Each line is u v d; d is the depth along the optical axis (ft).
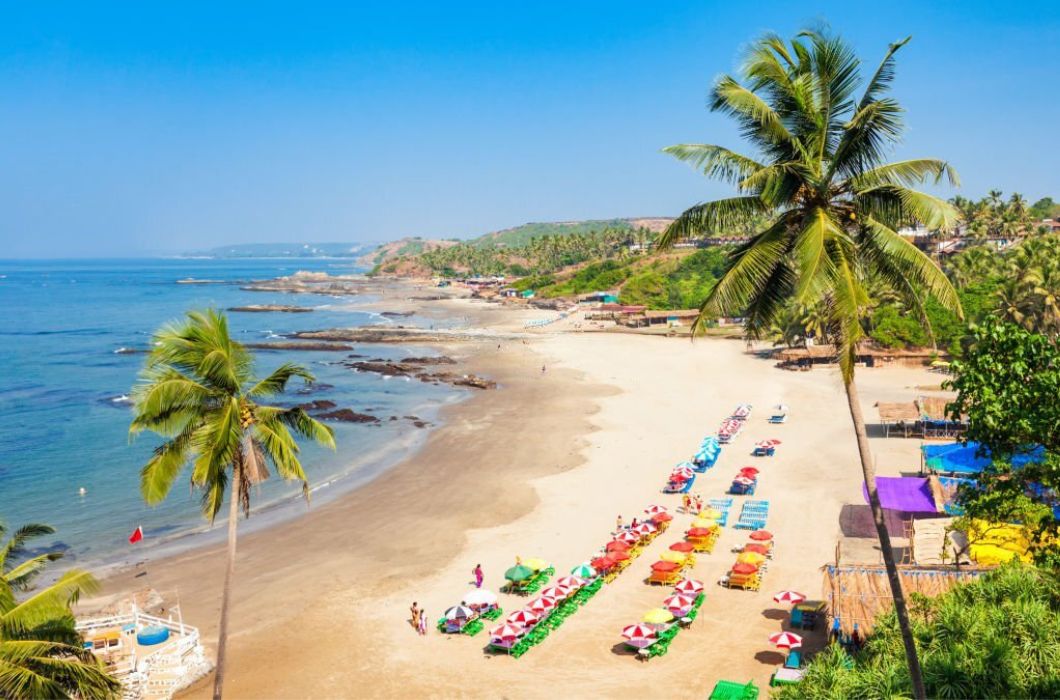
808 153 61.98
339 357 418.92
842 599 103.35
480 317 647.56
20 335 522.47
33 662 61.26
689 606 114.52
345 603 128.47
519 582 131.95
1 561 74.23
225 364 76.13
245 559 149.89
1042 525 74.74
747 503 164.86
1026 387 67.21
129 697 97.60
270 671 107.14
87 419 272.51
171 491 193.98
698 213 62.23
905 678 66.54
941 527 127.65
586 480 193.57
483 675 103.60
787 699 71.97
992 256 370.94
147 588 136.36
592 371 363.97
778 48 63.05
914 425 225.97
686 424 250.78
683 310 549.95
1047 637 68.54
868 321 339.57
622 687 98.68
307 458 224.53
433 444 236.02
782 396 287.28
